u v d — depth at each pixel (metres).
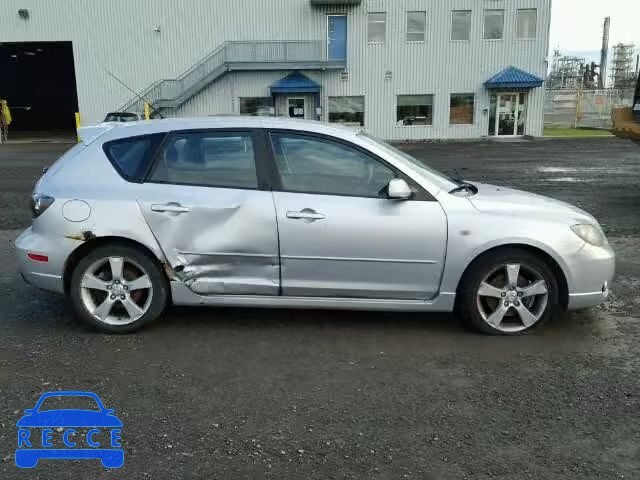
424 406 3.44
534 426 3.22
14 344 4.34
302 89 32.06
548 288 4.40
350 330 4.62
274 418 3.30
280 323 4.78
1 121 33.34
